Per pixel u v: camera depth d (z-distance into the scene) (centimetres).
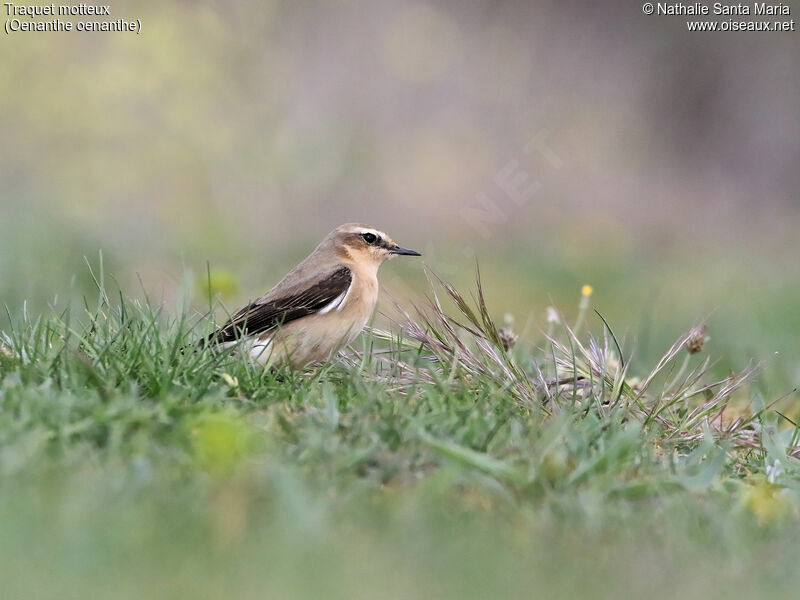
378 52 2834
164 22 2298
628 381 1103
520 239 2420
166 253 2061
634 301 2067
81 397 798
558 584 595
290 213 2461
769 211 3400
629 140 3288
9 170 2217
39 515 611
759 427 983
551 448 771
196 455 714
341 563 589
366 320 1152
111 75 2258
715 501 771
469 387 952
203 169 2362
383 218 2594
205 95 2366
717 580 621
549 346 1202
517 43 3166
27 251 1781
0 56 2228
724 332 1700
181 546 592
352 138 2628
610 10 3350
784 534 707
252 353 1007
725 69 3488
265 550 596
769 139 3484
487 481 725
